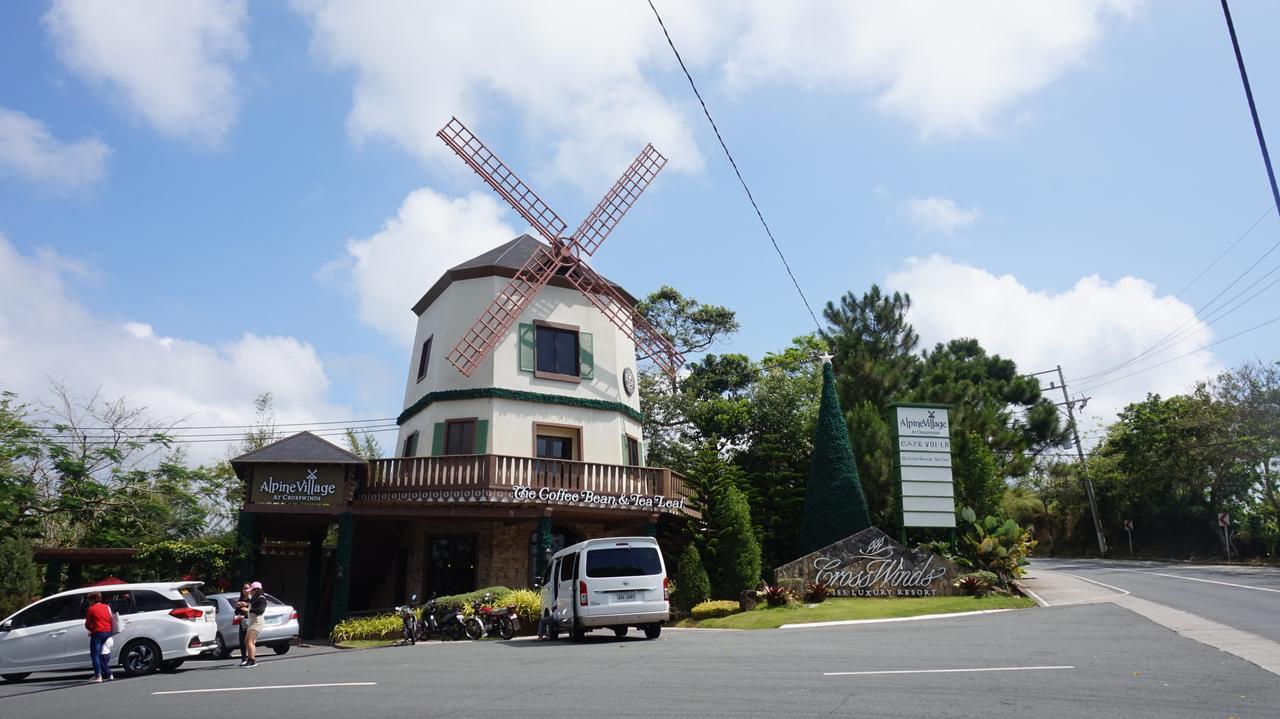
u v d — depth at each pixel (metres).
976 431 35.00
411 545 29.31
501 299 30.38
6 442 32.66
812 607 24.48
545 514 26.16
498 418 29.09
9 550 25.73
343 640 23.78
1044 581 31.06
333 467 25.38
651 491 28.30
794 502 32.56
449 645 20.45
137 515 34.00
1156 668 11.16
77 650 17.16
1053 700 9.05
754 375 48.66
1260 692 9.38
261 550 30.31
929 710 8.64
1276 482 44.97
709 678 11.30
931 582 26.44
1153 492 52.47
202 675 15.39
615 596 18.05
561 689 10.84
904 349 39.06
